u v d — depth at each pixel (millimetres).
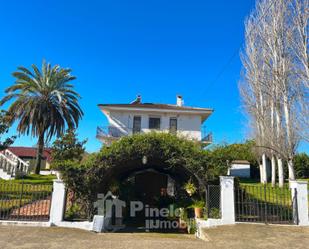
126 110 33562
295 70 19047
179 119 34094
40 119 31109
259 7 23219
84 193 12508
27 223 11594
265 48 22375
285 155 20938
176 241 10203
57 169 12461
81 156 24922
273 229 11438
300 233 10922
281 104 21797
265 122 24797
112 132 33031
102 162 12625
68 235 10445
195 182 14227
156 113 34031
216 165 12852
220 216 12336
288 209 12867
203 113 34000
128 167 15750
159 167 16672
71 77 32938
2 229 10719
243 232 10977
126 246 9234
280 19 20688
